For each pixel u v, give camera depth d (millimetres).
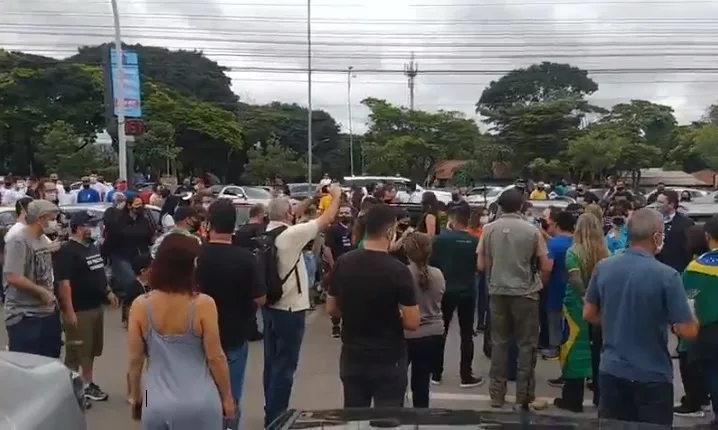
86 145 53906
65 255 7438
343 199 12297
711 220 6180
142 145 52750
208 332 4367
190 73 76562
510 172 60312
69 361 7742
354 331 5152
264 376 6711
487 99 85312
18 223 7387
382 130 59938
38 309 6914
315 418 3027
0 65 56250
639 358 4734
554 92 81625
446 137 58938
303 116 81562
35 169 55375
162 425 4223
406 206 14617
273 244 6535
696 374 7344
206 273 5785
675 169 64438
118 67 25453
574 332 7273
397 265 5129
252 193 32281
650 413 4750
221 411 4387
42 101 54156
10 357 4383
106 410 7566
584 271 7188
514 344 8203
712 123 66688
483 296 10898
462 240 8258
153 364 4352
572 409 7332
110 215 11305
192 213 7766
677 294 4668
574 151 55906
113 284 11297
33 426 3662
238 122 69312
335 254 11914
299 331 6570
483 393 8211
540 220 10930
